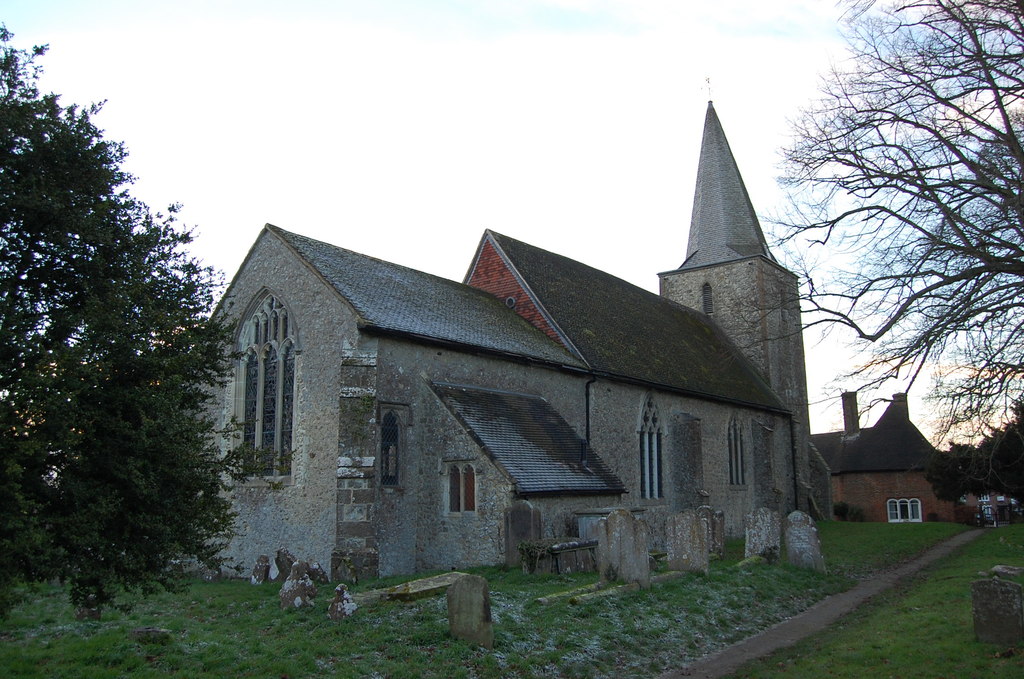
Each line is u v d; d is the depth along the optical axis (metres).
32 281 9.08
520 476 18.59
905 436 49.22
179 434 9.09
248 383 21.33
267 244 21.36
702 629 13.16
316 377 19.55
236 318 21.42
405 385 19.55
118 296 8.85
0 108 8.71
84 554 8.62
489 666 10.01
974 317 11.76
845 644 12.09
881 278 12.70
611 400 26.11
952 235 12.34
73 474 8.39
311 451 19.23
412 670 9.66
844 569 21.00
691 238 44.69
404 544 19.02
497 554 18.19
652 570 17.66
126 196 9.98
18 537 7.39
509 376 22.59
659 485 27.97
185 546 9.61
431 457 19.62
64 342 8.80
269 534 19.53
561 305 28.28
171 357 9.14
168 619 12.65
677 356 32.56
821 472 41.50
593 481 20.97
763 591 16.30
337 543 17.66
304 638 10.81
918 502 47.28
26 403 7.66
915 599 15.77
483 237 29.38
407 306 21.72
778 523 20.19
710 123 45.16
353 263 22.95
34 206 8.55
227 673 9.34
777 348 40.16
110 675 9.06
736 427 33.78
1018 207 11.12
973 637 11.60
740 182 44.38
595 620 12.49
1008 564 20.64
